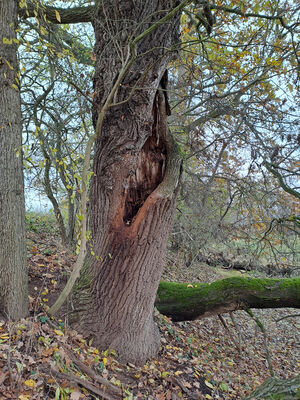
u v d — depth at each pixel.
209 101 5.95
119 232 3.50
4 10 3.06
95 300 3.78
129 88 3.29
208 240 7.69
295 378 2.58
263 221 6.44
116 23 3.25
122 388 3.29
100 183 3.57
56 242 6.53
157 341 4.46
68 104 5.98
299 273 7.56
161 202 3.40
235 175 7.20
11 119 3.18
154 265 3.69
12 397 2.39
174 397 3.54
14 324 3.13
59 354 3.03
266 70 5.55
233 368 5.30
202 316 5.25
